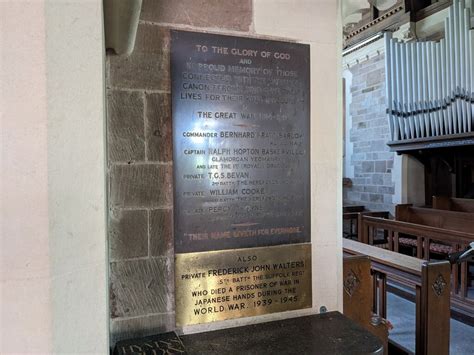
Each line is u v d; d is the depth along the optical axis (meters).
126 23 0.81
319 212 1.24
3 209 0.51
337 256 1.26
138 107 1.05
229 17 1.13
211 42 1.11
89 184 0.58
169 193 1.08
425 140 4.24
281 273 1.19
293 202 1.20
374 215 4.77
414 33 4.57
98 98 0.59
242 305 1.15
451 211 3.88
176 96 1.08
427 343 1.65
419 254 3.18
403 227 3.31
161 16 1.07
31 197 0.53
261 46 1.16
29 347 0.53
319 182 1.23
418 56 4.34
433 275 1.66
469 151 4.29
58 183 0.55
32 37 0.52
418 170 4.79
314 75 1.22
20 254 0.52
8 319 0.52
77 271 0.57
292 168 1.20
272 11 1.17
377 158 5.19
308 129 1.22
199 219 1.10
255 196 1.16
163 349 0.96
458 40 3.93
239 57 1.14
